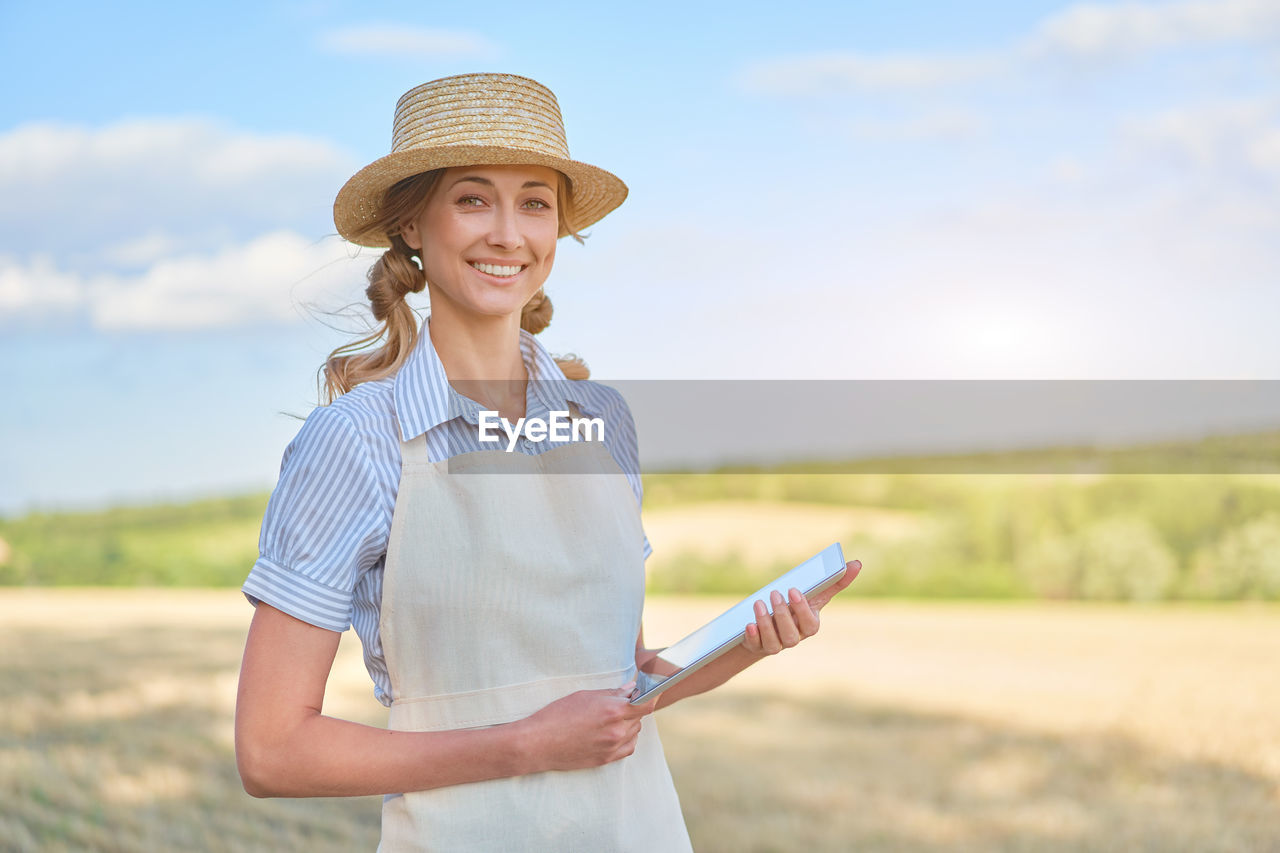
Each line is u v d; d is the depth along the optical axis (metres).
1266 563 14.03
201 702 7.18
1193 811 5.29
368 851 4.55
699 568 14.88
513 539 1.45
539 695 1.45
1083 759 6.17
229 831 4.72
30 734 6.30
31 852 4.42
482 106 1.50
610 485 1.58
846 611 12.09
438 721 1.43
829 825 5.13
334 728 1.34
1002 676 8.39
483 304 1.52
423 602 1.41
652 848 1.51
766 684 8.24
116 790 5.28
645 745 1.58
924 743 6.54
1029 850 4.80
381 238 1.66
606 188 1.70
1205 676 8.19
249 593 1.34
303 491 1.36
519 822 1.41
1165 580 14.21
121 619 11.02
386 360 1.61
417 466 1.42
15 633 10.00
